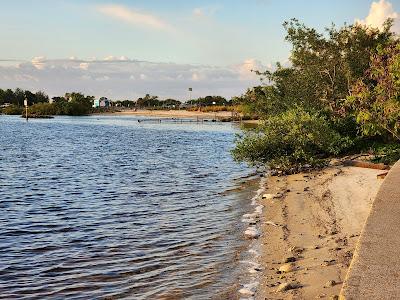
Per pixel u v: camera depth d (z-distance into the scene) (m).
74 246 9.40
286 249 8.47
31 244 9.57
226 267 7.77
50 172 21.72
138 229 10.70
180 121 88.88
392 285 4.62
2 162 26.03
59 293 6.92
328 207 11.50
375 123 15.73
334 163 19.03
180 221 11.41
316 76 28.56
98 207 13.38
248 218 11.29
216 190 16.16
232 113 93.62
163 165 24.39
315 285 6.47
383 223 6.67
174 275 7.52
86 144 39.72
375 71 16.02
